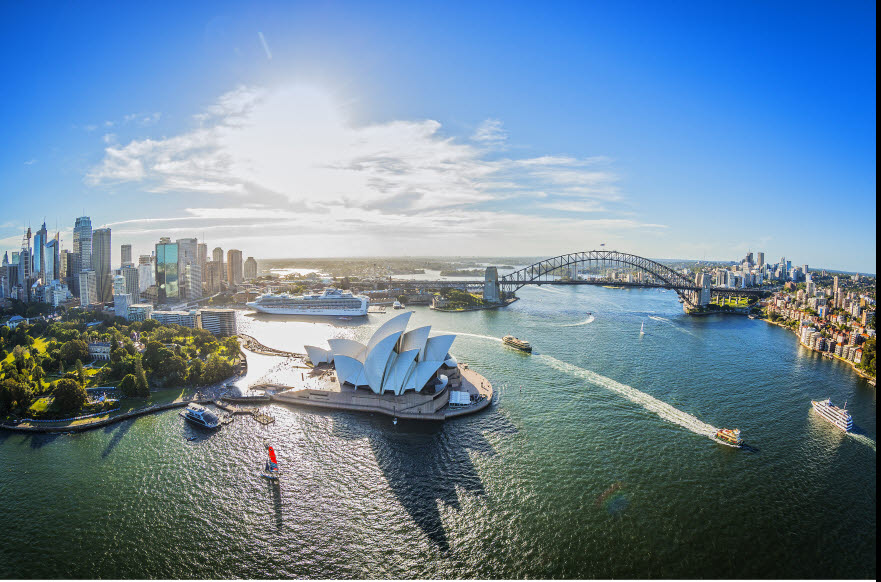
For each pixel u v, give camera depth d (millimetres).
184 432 155000
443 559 98438
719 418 167500
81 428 157250
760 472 131250
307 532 106375
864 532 107188
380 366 174500
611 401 182625
